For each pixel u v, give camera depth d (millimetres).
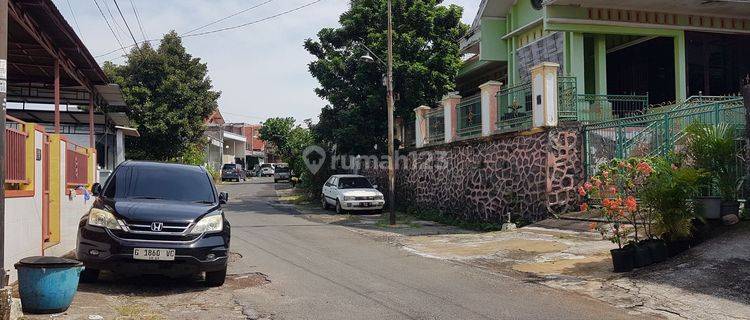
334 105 24656
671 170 8844
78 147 13203
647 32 17938
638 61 20000
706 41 18828
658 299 7125
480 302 7137
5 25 6273
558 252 10797
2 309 5609
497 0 21562
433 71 22828
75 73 14180
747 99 9336
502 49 22438
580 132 14742
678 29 18109
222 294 7574
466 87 28312
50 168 10344
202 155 43531
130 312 6414
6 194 7559
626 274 8477
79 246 7457
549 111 14570
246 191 38500
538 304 7035
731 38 19109
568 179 14555
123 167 9023
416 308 6809
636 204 8781
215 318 6309
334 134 23828
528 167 15219
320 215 21641
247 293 7648
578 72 17750
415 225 17844
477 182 17688
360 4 24312
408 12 23516
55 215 10555
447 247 12391
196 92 36656
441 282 8469
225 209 24484
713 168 9422
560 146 14578
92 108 16266
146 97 34031
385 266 9938
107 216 7516
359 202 21812
